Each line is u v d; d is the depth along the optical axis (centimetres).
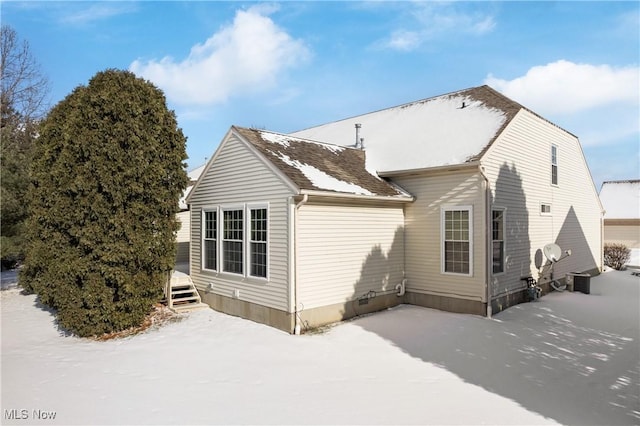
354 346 805
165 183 1055
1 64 2631
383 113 1744
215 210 1182
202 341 865
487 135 1160
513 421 486
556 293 1403
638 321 1020
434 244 1155
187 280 1277
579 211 1722
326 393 571
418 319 1023
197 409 523
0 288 1673
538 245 1352
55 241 1014
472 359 727
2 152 1416
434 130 1349
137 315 982
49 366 717
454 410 514
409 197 1180
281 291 943
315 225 965
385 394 567
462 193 1095
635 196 3120
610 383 620
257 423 480
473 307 1069
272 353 766
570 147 1641
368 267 1100
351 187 1049
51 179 1074
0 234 1377
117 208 948
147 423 484
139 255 960
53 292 1103
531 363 709
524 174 1270
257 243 1027
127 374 668
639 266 2286
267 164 981
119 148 941
